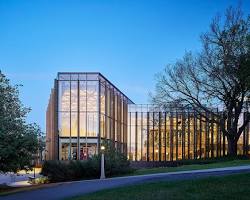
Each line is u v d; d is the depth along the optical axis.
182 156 66.94
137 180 20.48
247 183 14.49
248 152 63.38
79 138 51.50
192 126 67.00
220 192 12.91
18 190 20.81
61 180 28.42
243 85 40.16
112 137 58.38
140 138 69.38
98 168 28.50
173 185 15.33
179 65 45.28
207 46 46.28
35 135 22.70
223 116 45.12
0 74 24.64
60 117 51.94
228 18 42.09
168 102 45.50
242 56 38.81
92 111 51.88
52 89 60.47
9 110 22.78
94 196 14.41
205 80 43.44
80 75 52.31
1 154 20.83
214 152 65.56
